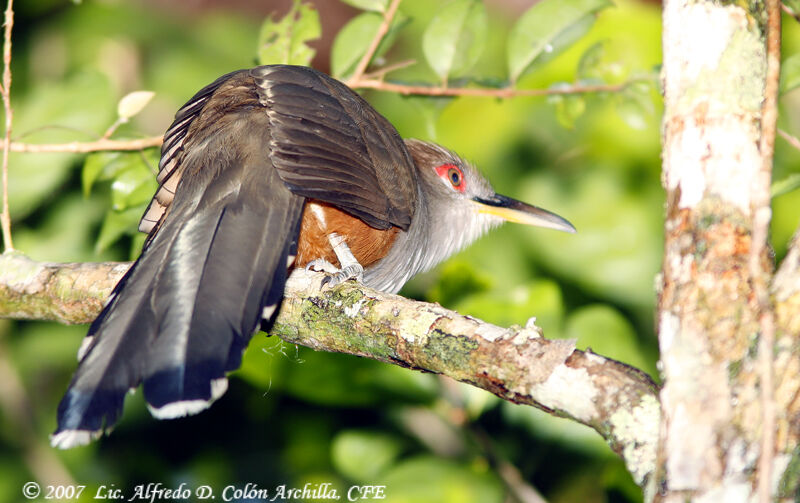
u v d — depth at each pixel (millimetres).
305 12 10180
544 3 10164
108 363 6363
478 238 12242
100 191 12070
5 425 12148
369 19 10359
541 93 10219
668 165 5898
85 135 10617
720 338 5430
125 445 12578
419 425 11602
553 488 11523
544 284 10773
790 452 5273
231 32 14039
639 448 5789
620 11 12641
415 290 13148
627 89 10172
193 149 8242
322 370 10625
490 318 10680
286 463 12750
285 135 7926
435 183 11891
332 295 7289
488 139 13703
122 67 13773
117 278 8234
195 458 12703
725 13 5941
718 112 5777
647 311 12445
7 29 8625
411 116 13953
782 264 5633
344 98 9055
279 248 7246
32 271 8484
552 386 6145
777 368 5359
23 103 12117
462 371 6500
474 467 10688
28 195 10680
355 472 11375
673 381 5449
